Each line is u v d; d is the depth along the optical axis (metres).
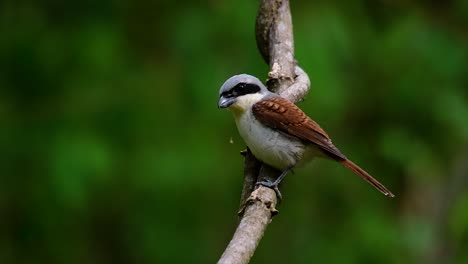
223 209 12.41
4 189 12.19
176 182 12.02
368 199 13.06
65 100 12.55
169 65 12.69
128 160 12.15
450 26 13.94
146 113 12.33
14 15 12.98
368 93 13.45
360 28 13.19
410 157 13.29
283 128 8.45
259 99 8.58
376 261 12.55
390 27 13.62
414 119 13.50
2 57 12.72
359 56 13.08
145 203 12.43
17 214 12.49
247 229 6.61
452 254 13.35
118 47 12.58
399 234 12.88
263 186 7.38
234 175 12.24
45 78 12.66
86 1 12.84
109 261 13.10
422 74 13.29
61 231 12.77
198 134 12.21
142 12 13.09
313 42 11.77
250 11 12.21
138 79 12.57
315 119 11.98
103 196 12.48
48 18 12.91
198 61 12.14
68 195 11.58
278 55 8.95
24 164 12.16
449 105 13.19
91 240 13.04
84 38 12.45
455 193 13.59
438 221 13.56
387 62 13.35
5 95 12.73
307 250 12.70
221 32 12.20
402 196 14.05
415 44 13.33
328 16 12.11
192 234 12.45
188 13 12.48
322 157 8.73
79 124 12.17
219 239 12.48
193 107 12.22
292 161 8.48
